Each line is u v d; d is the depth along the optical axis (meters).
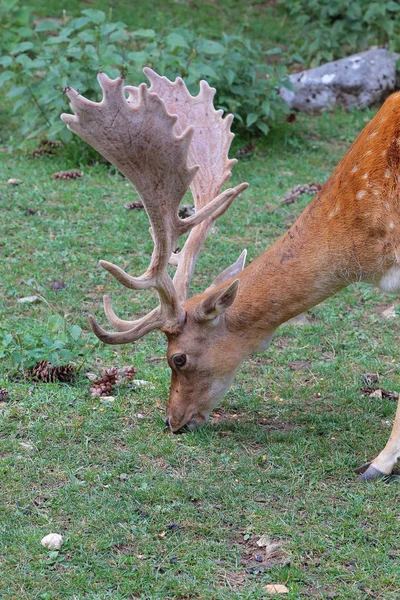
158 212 8.83
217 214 10.19
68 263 13.80
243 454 9.36
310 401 10.58
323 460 9.25
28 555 7.61
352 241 9.05
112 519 8.13
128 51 20.78
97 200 16.17
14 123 20.08
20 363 10.70
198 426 9.60
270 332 9.52
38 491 8.54
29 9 23.31
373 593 7.30
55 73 18.17
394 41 22.48
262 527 8.09
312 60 23.16
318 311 12.78
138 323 9.21
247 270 9.49
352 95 21.70
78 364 11.05
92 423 9.71
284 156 18.89
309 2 23.48
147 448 9.33
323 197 9.20
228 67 19.19
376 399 10.55
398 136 8.77
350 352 11.70
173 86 10.49
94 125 8.41
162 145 8.64
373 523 8.20
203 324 9.27
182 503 8.44
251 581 7.42
